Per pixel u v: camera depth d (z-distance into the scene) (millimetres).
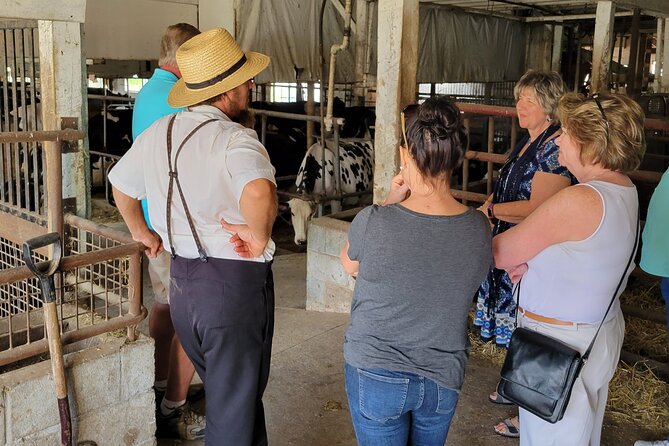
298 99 11680
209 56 2074
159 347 2830
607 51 6043
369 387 1697
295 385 3295
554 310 1873
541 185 2475
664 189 2367
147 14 6594
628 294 4297
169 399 2764
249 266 2094
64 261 2176
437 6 9781
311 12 8062
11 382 2129
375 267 1657
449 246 1633
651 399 3121
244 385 2145
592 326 1871
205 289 2080
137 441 2506
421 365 1678
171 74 2660
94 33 6219
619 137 1773
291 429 2898
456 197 3969
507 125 10477
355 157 7512
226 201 2064
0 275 2012
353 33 8641
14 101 3477
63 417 2191
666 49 8773
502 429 2871
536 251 1837
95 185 9250
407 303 1650
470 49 10734
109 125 9320
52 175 2922
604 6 5969
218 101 2184
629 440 2850
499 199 2754
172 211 2096
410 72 3814
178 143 2076
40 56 3193
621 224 1789
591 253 1786
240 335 2107
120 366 2393
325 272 4402
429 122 1606
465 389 3256
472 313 3924
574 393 1895
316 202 6953
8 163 3479
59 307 2867
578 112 1826
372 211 1684
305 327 4082
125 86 14984
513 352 1892
